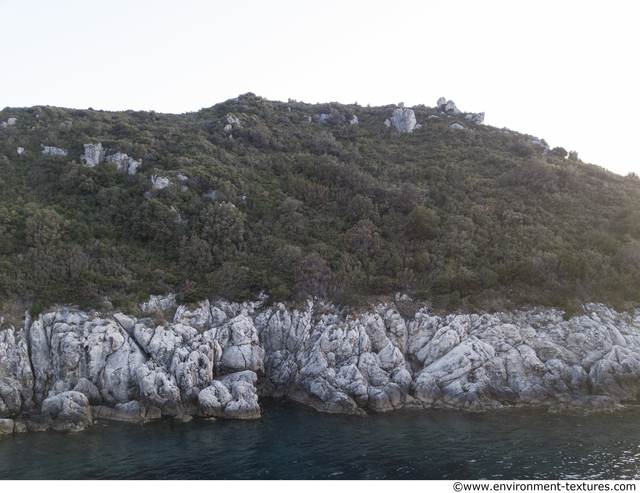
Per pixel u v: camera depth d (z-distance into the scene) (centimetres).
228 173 5700
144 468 2333
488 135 8031
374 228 5162
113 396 3272
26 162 5425
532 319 4006
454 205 5675
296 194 5725
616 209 5669
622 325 3978
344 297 4212
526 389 3475
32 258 3919
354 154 6875
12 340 3228
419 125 8350
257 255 4728
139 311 3738
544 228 5147
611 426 2941
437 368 3644
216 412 3181
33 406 3161
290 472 2294
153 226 4600
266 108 8256
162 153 5881
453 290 4281
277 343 3969
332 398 3394
